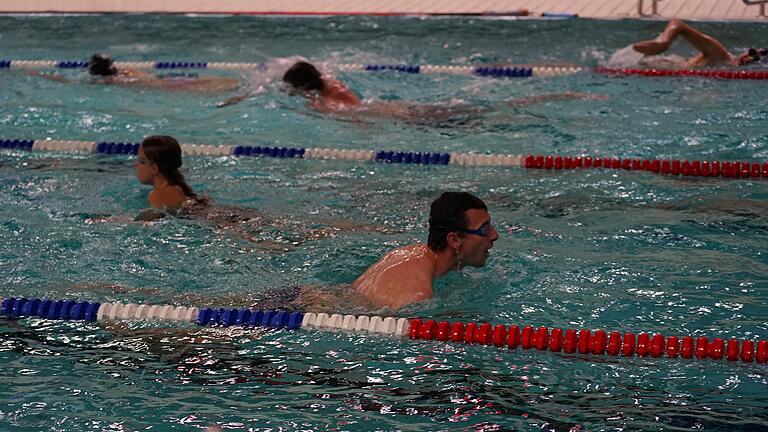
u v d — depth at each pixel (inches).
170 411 145.6
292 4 548.4
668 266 201.6
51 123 329.7
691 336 170.1
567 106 341.7
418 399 149.1
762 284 191.3
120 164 288.2
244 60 434.9
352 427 140.6
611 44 439.8
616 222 230.2
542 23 479.2
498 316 178.5
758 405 146.6
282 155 296.5
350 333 171.3
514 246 213.8
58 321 178.4
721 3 512.7
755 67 387.2
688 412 144.6
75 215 238.1
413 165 286.7
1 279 196.9
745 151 285.4
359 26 488.7
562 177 271.0
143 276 199.5
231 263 205.8
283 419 142.9
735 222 228.5
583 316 179.0
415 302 177.8
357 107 344.5
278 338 170.6
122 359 163.2
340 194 257.1
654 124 316.5
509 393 150.9
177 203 241.0
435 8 523.8
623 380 155.3
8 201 249.8
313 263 205.2
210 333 172.9
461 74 400.2
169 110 345.1
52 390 152.3
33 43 473.1
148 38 481.1
